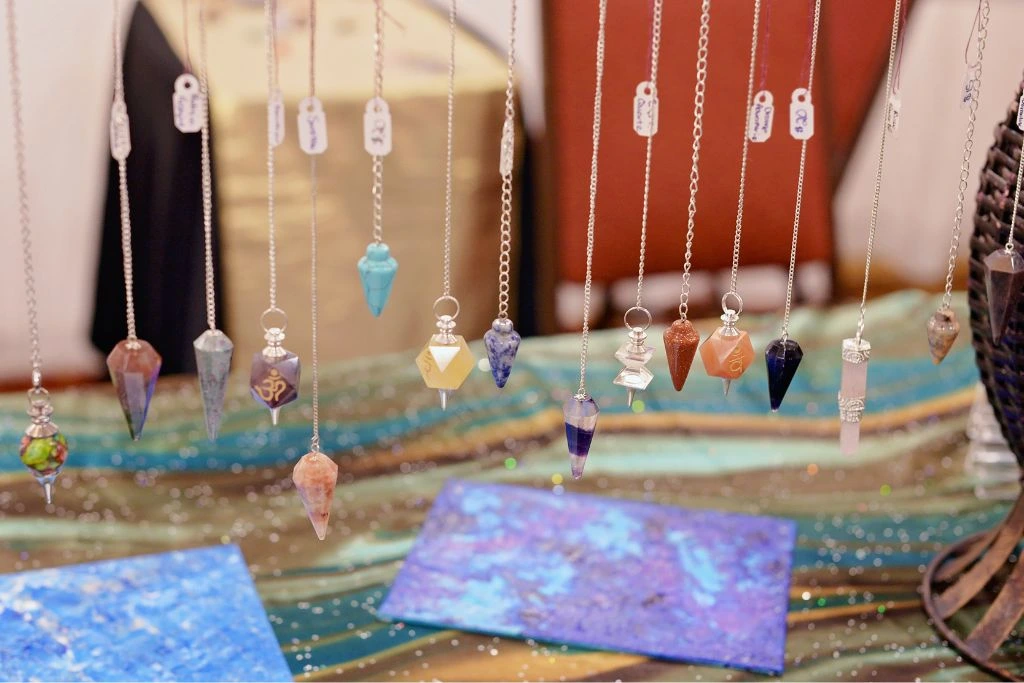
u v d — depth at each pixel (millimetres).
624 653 1003
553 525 1167
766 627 1032
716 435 1334
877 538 1172
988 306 917
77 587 1052
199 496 1206
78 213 2393
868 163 2748
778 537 1157
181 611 1031
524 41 2344
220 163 1765
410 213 1882
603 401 1377
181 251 1851
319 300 1890
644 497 1229
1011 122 938
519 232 2029
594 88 1907
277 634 1020
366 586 1089
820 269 2039
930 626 1053
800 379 1426
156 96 1858
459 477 1255
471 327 2012
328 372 1413
